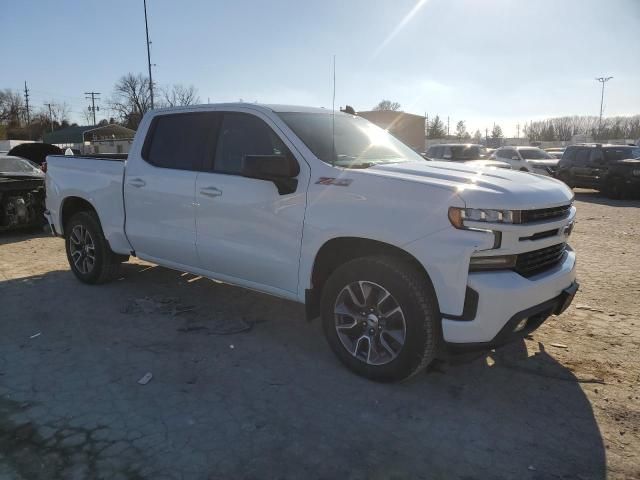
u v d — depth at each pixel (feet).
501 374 12.46
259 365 12.81
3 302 17.31
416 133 203.51
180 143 15.57
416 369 11.16
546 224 10.95
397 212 10.82
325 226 11.81
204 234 14.53
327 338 12.58
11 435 9.77
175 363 12.86
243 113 14.17
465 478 8.76
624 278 20.70
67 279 20.18
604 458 9.31
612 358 13.33
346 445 9.60
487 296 10.08
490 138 248.32
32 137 294.46
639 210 43.86
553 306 11.42
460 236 10.16
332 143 13.48
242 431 9.98
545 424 10.37
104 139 139.23
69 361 12.92
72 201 19.30
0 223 29.48
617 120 280.51
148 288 18.89
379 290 11.47
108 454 9.23
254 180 13.29
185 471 8.80
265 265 13.25
